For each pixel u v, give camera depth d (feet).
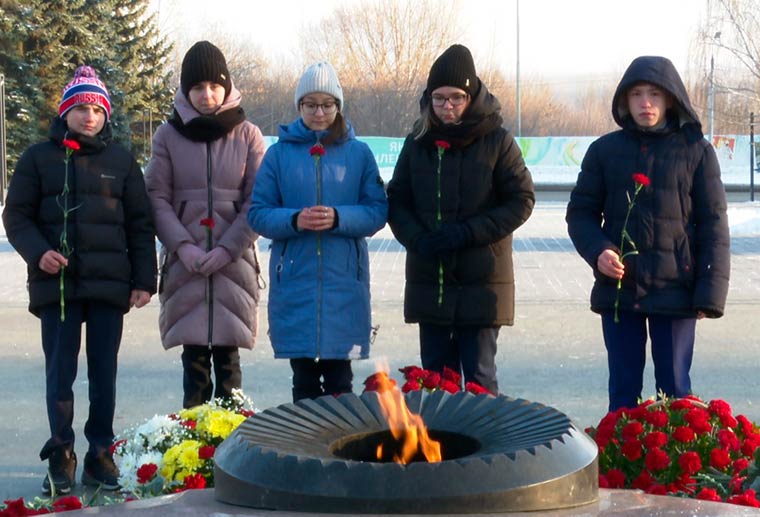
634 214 16.17
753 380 24.82
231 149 18.51
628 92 16.46
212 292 18.35
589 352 28.02
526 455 6.82
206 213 18.31
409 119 199.00
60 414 16.78
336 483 6.60
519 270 44.68
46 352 16.96
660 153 16.20
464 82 16.84
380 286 40.55
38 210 16.89
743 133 137.80
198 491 7.66
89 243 16.72
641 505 7.15
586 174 16.81
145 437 13.34
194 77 18.33
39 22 115.65
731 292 38.60
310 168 17.60
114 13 135.44
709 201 16.15
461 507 6.54
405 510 6.51
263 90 211.20
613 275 15.85
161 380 25.04
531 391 23.68
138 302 17.28
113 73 123.03
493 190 17.19
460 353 17.42
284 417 7.90
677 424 12.21
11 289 41.11
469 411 8.00
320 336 17.20
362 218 17.16
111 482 16.83
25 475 17.72
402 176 17.53
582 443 7.31
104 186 16.90
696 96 137.08
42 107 116.16
